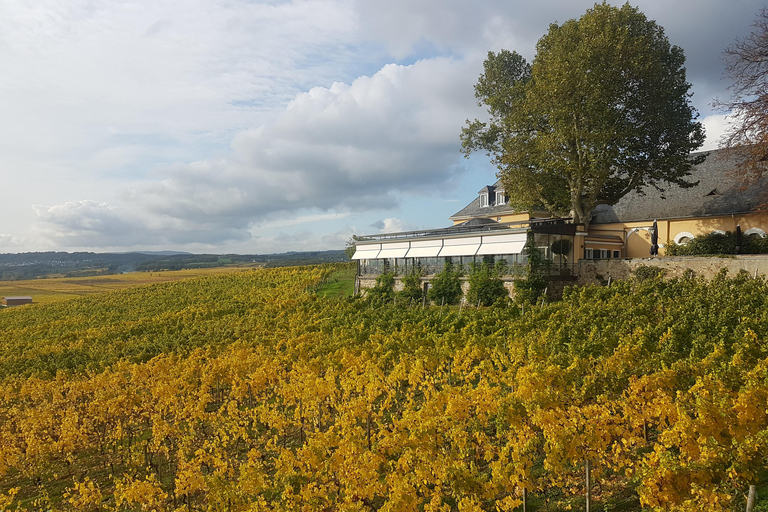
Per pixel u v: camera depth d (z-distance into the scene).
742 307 23.67
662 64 41.12
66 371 36.22
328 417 22.41
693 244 44.19
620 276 40.28
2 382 37.66
